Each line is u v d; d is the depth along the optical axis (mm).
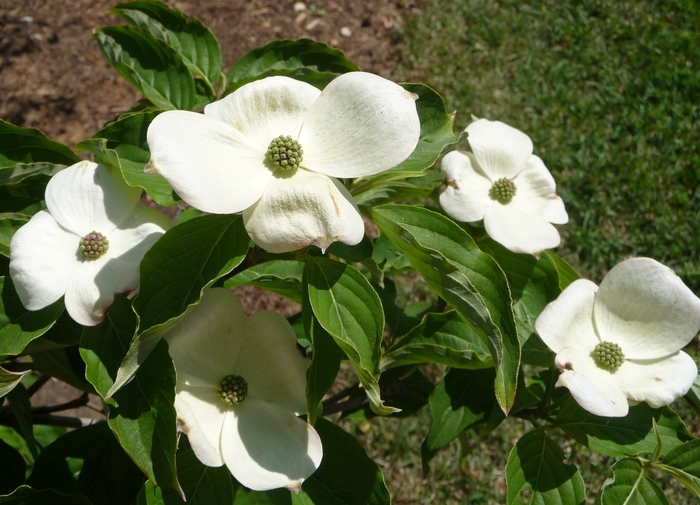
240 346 289
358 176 265
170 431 257
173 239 269
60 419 440
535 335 358
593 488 756
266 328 290
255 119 277
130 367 247
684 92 1116
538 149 1031
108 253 280
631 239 953
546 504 324
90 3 1171
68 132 1009
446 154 381
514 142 390
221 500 299
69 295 271
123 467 342
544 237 373
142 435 260
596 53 1161
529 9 1215
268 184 258
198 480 302
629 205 984
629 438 330
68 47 1106
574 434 334
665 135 1055
